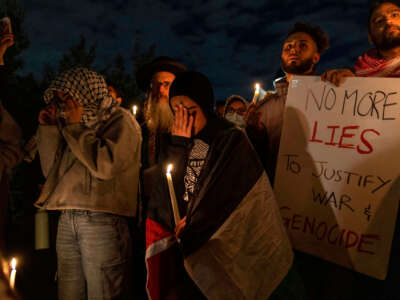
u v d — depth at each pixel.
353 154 1.86
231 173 1.68
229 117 2.93
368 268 1.81
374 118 1.81
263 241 1.71
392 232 1.75
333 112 1.92
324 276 2.04
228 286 1.65
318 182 1.96
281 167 2.07
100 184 2.03
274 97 2.32
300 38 2.19
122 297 2.11
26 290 2.84
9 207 2.62
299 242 2.02
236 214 1.67
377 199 1.79
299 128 2.03
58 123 2.07
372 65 2.01
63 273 2.12
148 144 2.67
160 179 1.91
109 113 2.15
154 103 2.71
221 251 1.66
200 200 1.68
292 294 1.80
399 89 1.74
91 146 1.96
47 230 2.56
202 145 1.83
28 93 5.66
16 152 2.31
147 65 2.83
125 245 2.12
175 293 1.78
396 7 1.86
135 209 2.21
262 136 2.29
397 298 1.80
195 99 1.81
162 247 1.80
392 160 1.76
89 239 2.02
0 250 2.34
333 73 1.93
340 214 1.89
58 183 2.08
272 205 1.76
